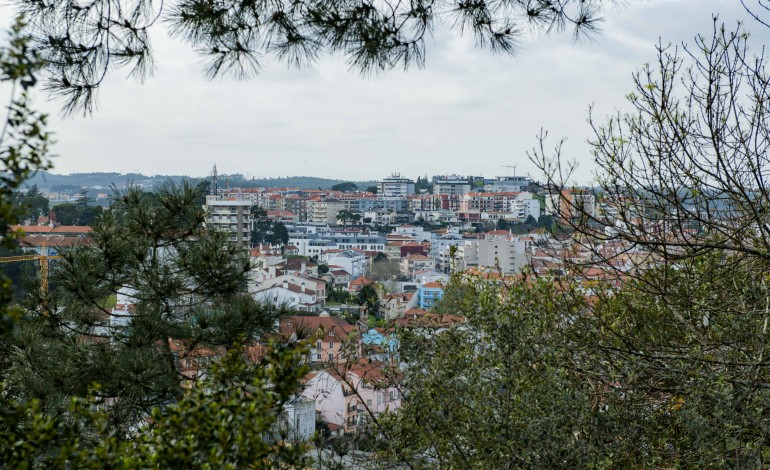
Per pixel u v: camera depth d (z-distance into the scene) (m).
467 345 6.04
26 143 2.13
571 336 5.99
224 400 2.66
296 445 2.80
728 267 5.82
